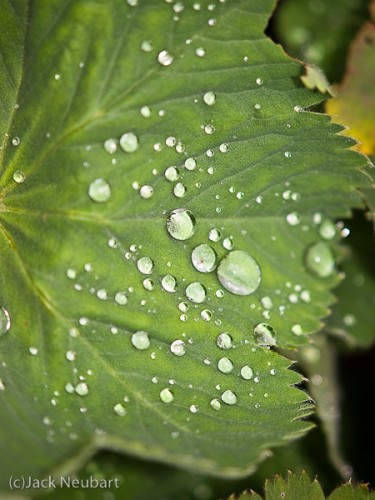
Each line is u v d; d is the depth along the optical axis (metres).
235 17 0.11
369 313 0.14
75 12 0.11
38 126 0.11
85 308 0.11
